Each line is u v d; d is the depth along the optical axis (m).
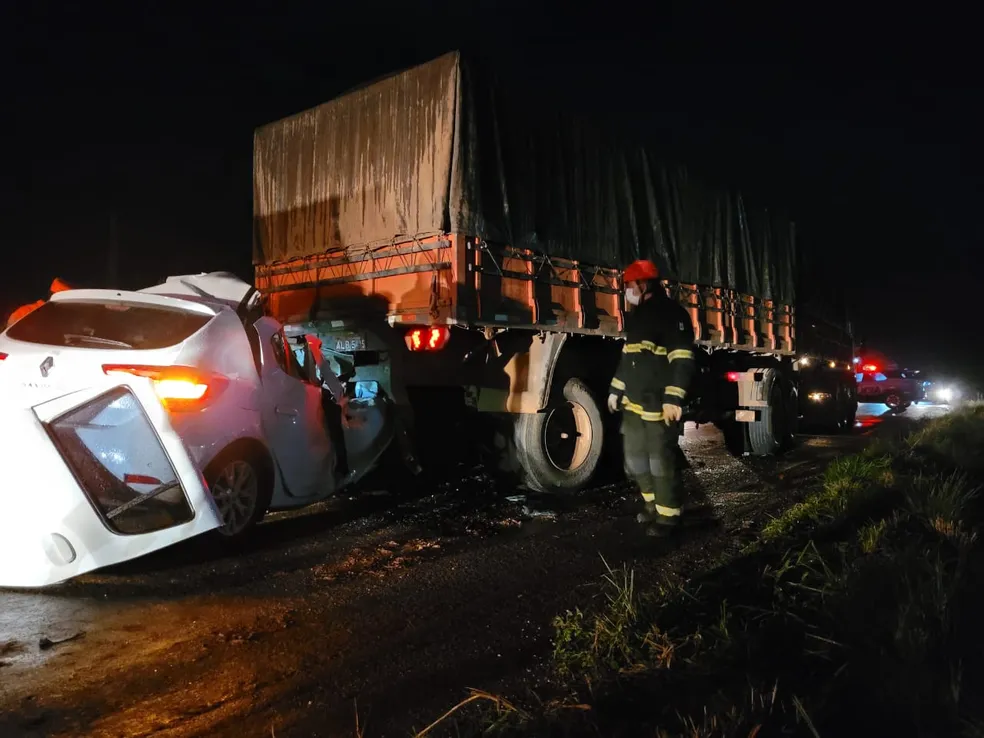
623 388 6.26
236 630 4.15
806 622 3.65
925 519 5.11
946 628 3.22
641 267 6.12
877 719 2.75
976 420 10.85
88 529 4.41
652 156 8.98
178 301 5.41
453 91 6.54
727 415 10.57
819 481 8.77
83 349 4.80
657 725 2.87
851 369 16.00
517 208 7.04
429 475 8.11
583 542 6.02
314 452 6.38
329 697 3.41
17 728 3.08
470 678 3.60
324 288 7.64
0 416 4.41
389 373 7.36
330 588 4.85
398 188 6.89
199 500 4.76
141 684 3.49
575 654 3.74
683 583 4.72
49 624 4.15
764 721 2.75
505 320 6.87
